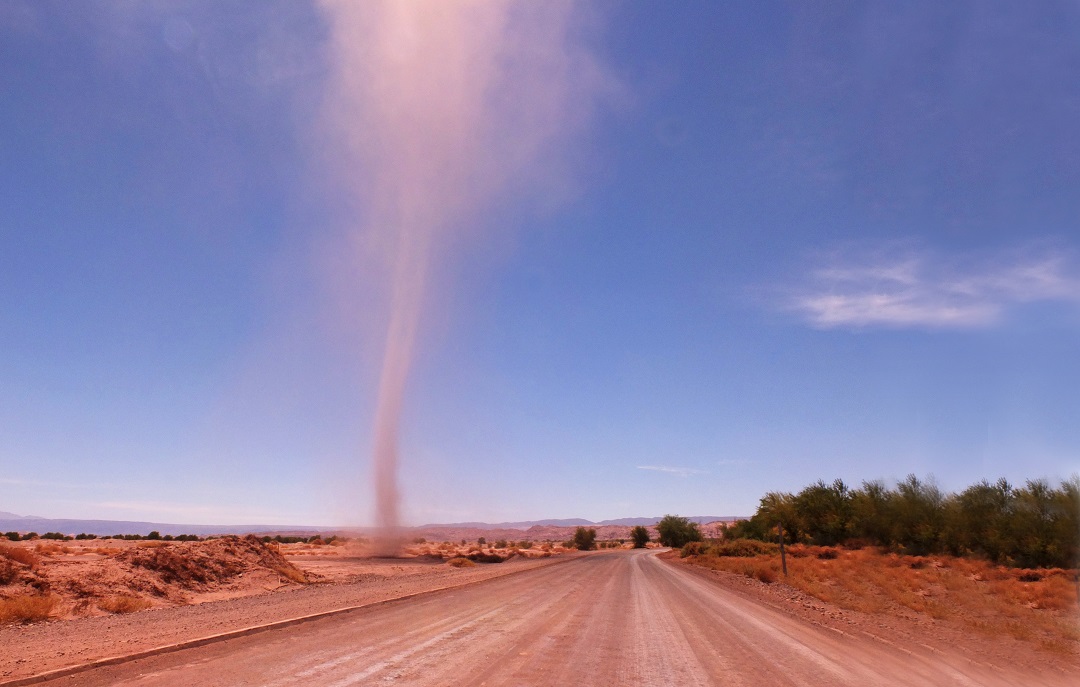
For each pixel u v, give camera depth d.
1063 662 12.03
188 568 23.12
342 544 88.06
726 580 33.66
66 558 26.84
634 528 138.88
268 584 24.97
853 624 16.58
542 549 105.19
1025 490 36.03
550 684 8.22
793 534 63.59
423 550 68.75
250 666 8.49
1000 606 19.73
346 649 9.97
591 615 16.09
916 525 45.19
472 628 12.92
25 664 8.34
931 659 11.69
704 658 10.62
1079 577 25.75
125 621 13.28
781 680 9.13
